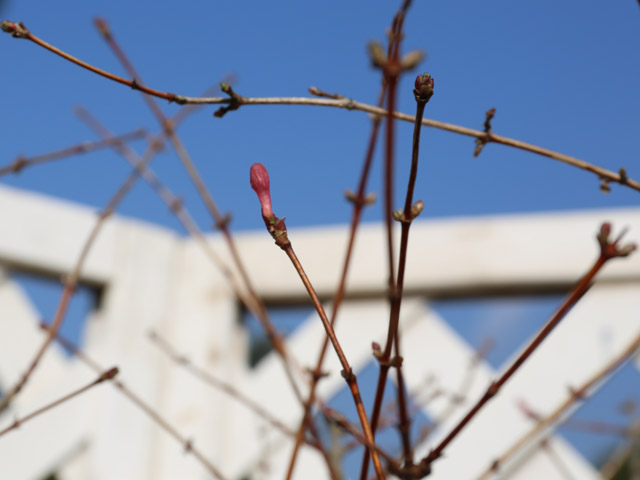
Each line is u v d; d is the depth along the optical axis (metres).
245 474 1.15
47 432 1.11
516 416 1.07
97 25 0.60
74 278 0.60
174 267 1.29
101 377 0.53
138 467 1.15
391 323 0.44
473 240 1.18
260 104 0.45
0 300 1.14
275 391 1.18
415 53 0.42
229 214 0.62
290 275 1.24
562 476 1.04
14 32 0.44
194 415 1.18
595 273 0.42
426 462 0.45
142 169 0.66
